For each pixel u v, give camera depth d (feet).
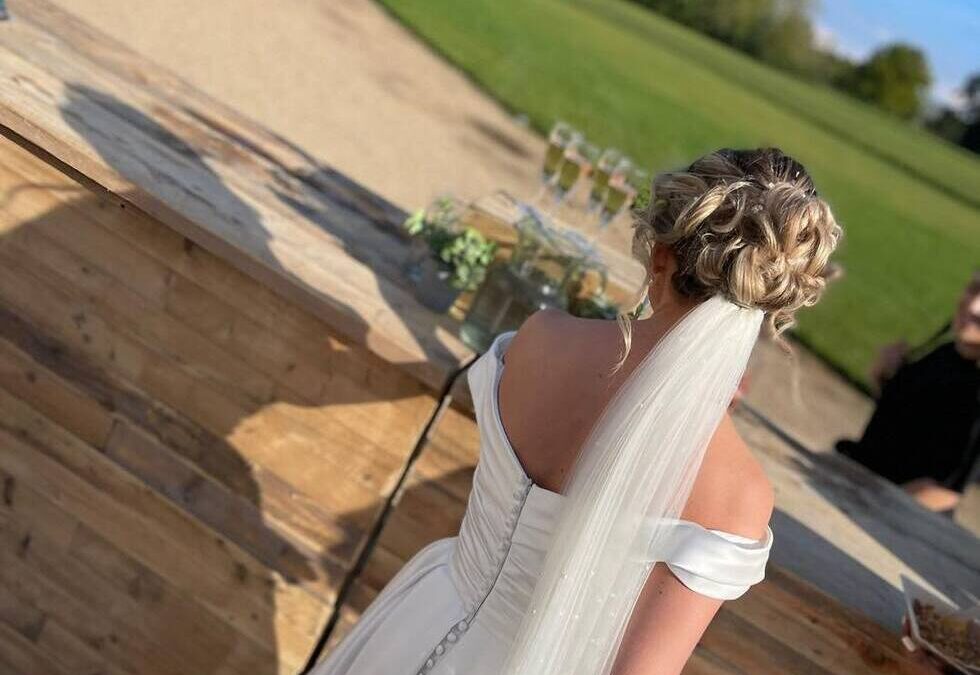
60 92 7.23
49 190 6.79
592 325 4.47
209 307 6.67
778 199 3.76
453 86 27.58
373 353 6.35
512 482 4.39
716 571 3.82
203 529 7.07
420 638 4.77
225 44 25.13
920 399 12.81
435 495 6.51
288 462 6.79
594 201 7.27
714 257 3.77
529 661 4.03
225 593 7.13
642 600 3.92
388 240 7.59
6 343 7.23
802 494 7.20
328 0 28.76
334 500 6.74
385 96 25.96
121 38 23.68
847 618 6.03
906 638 5.93
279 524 6.89
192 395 6.89
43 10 8.75
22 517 7.57
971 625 6.04
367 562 6.82
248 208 6.95
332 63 26.21
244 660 7.21
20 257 7.02
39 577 7.65
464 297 6.99
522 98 28.27
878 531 7.13
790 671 6.21
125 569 7.38
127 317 6.90
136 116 7.52
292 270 6.36
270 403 6.71
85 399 7.16
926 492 12.80
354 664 5.05
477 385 4.84
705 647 6.37
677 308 4.09
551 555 4.03
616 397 3.99
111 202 6.66
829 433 21.86
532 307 6.30
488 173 24.72
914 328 25.48
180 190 6.63
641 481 3.85
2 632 7.86
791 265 3.76
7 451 7.47
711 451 3.98
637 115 29.86
